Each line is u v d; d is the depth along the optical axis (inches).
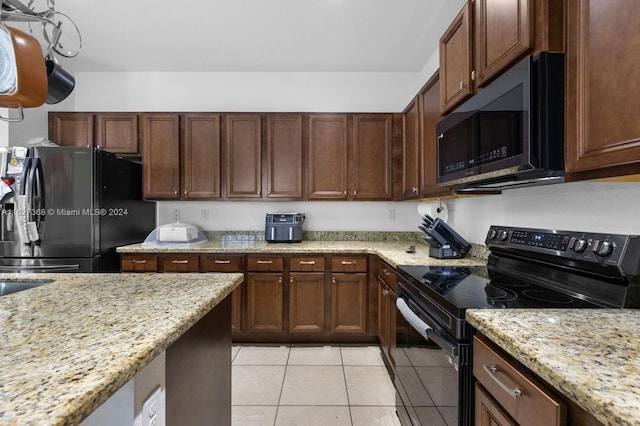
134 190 114.7
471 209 85.6
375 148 115.0
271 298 104.7
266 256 104.3
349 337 105.9
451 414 40.4
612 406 18.8
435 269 64.2
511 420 30.0
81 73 126.9
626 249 38.2
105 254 100.0
